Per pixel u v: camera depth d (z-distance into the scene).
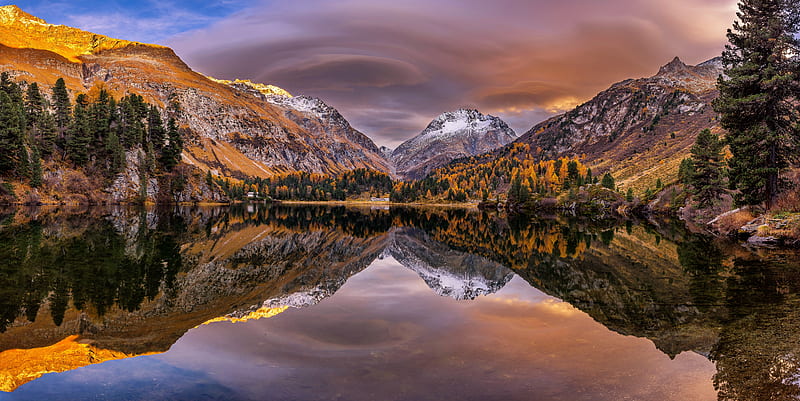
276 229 59.97
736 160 43.22
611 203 112.19
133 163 138.50
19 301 16.28
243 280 22.42
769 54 40.75
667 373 9.16
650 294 17.62
